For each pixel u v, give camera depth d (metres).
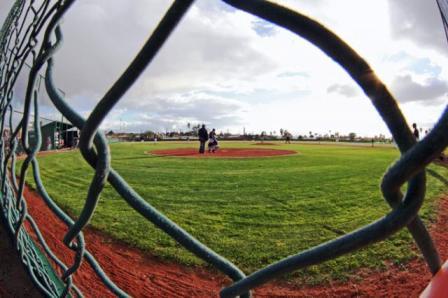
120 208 7.12
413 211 0.50
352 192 9.27
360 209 7.43
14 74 1.33
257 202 8.10
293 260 0.63
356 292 4.06
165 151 27.64
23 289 2.46
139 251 5.16
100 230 5.85
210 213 7.11
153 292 4.09
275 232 5.96
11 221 1.70
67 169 13.50
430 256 0.70
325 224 6.39
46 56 0.92
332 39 0.47
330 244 0.58
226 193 9.13
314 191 9.45
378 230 0.52
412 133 0.48
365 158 20.89
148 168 14.58
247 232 5.95
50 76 0.87
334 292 4.10
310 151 28.88
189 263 4.82
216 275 4.58
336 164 16.94
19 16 1.37
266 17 0.50
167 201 8.12
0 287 2.42
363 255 4.89
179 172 13.31
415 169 0.45
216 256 0.82
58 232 5.44
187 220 6.59
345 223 6.46
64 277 1.18
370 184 10.55
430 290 0.68
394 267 4.57
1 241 2.72
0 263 2.59
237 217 6.84
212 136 26.30
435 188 8.45
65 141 28.27
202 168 14.82
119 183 0.77
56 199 7.67
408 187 0.50
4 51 1.57
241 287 0.72
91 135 0.66
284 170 14.27
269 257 4.97
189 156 21.80
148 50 0.55
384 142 62.66
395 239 5.35
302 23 0.48
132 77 0.58
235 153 25.27
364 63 0.48
